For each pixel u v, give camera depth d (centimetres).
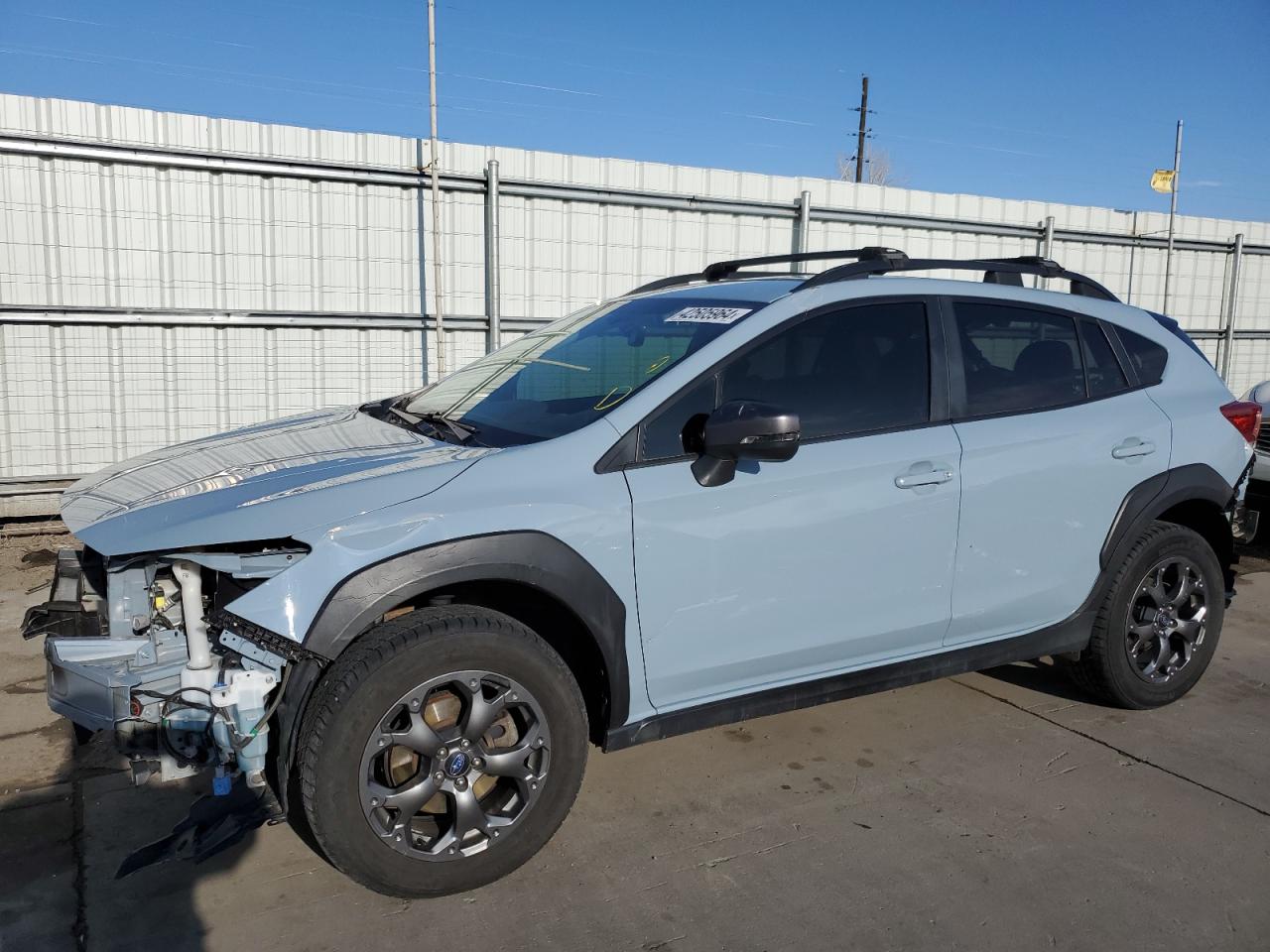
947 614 361
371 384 816
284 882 297
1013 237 1070
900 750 392
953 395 364
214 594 284
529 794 291
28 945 264
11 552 666
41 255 704
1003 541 368
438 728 279
